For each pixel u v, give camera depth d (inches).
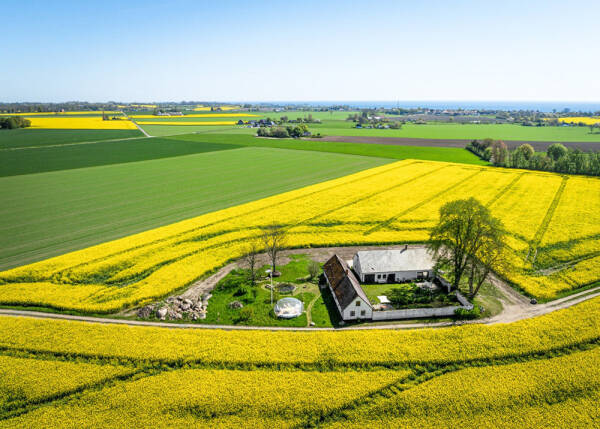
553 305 1859.0
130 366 1413.6
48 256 2358.5
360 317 1774.1
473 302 1893.5
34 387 1295.5
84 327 1621.6
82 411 1205.1
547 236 2657.5
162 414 1197.1
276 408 1218.6
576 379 1317.7
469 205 1919.3
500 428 1140.5
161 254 2378.2
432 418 1179.9
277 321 1752.0
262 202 3452.3
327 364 1429.6
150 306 1825.8
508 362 1433.3
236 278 2146.9
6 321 1656.0
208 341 1544.0
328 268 2116.1
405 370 1391.5
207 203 3457.2
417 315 1797.5
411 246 2536.9
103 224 2901.1
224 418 1184.2
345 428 1154.7
